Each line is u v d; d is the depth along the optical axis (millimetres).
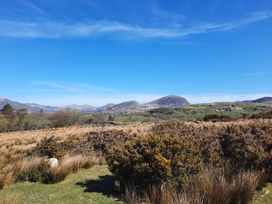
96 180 9750
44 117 76188
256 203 6871
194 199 6039
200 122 39719
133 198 7168
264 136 10227
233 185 6887
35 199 7969
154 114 114000
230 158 9367
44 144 15586
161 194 6844
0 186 9281
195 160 8320
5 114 76750
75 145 16344
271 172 8609
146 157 8164
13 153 16984
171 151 8297
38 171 10281
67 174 10484
